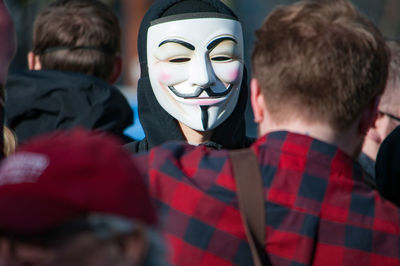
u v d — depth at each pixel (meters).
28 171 2.13
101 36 6.49
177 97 5.08
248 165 3.30
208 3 5.16
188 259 3.21
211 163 3.38
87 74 6.44
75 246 2.09
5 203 2.07
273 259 3.20
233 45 5.14
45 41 6.45
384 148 4.47
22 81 6.08
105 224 2.13
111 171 2.16
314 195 3.25
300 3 3.54
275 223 3.21
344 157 3.37
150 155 3.48
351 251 3.21
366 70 3.33
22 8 15.95
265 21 3.59
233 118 5.35
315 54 3.29
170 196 3.32
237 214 3.24
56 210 2.07
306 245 3.18
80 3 6.57
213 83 5.07
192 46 5.04
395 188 4.35
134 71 26.77
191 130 5.26
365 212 3.28
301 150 3.33
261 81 3.48
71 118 5.99
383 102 5.36
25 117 6.08
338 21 3.40
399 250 3.26
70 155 2.17
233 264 3.20
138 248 2.21
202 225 3.24
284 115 3.40
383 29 25.23
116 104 6.21
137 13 26.94
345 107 3.33
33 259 2.08
